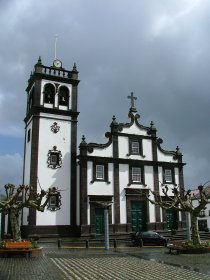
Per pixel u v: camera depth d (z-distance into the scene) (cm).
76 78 4022
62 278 1426
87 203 3575
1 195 3272
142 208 3850
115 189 3741
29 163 3712
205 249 2370
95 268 1709
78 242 3184
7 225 3619
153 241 3011
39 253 2212
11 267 1711
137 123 4059
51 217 3528
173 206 2564
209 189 5362
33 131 3681
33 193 2447
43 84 3859
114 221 3656
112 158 3794
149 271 1625
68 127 3847
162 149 4116
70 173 3725
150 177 3962
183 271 1622
